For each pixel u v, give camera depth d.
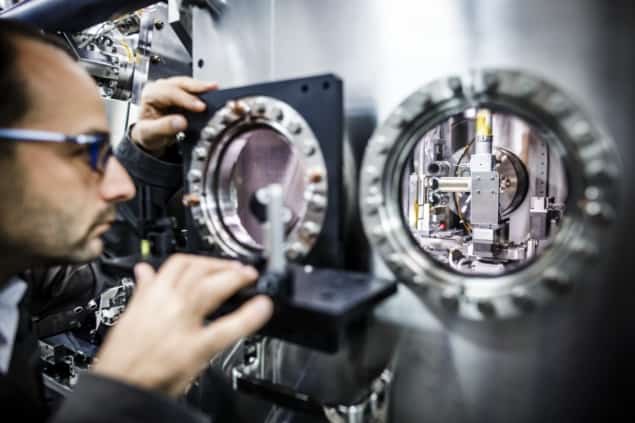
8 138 0.54
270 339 0.79
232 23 0.84
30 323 0.85
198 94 0.80
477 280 0.63
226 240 0.82
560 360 0.59
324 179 0.67
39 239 0.60
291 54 0.78
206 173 0.82
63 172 0.59
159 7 1.31
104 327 1.23
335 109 0.65
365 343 0.72
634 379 0.55
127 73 1.35
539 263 0.60
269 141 0.82
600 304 0.56
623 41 0.54
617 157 0.55
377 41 0.69
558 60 0.57
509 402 0.63
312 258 0.70
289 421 0.80
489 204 2.04
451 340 0.66
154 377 0.46
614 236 0.55
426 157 2.22
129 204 0.92
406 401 0.70
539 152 2.30
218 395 0.87
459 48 0.63
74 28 1.18
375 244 0.67
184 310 0.50
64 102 0.58
